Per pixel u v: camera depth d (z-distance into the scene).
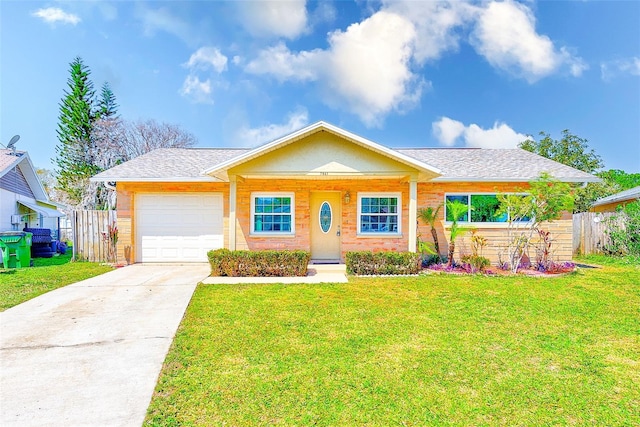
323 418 3.33
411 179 10.71
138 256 12.67
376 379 4.05
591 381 4.07
